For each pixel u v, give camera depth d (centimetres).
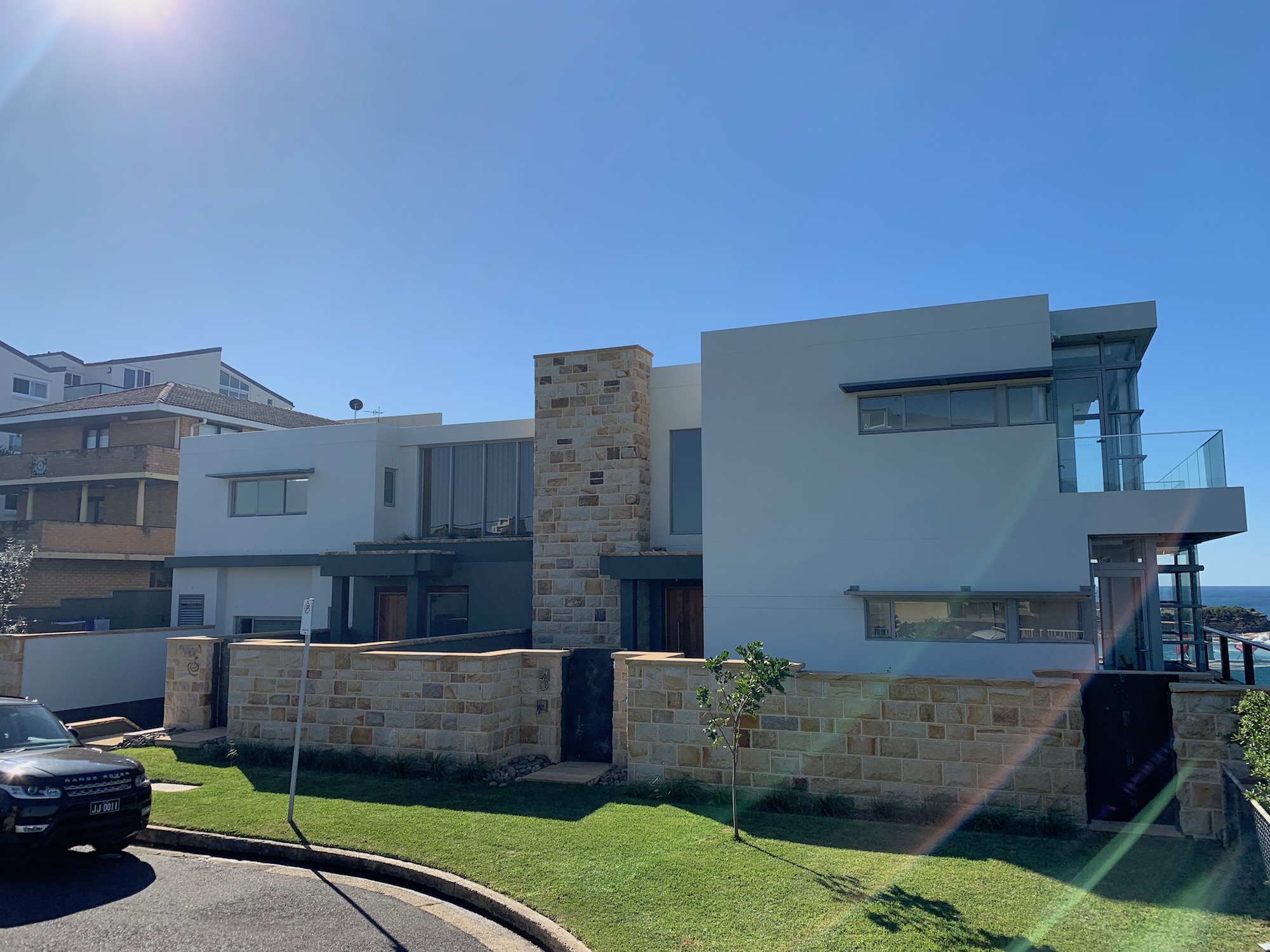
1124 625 1589
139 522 3259
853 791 1084
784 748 1121
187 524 2495
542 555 1988
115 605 2853
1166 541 1681
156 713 2184
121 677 2105
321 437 2344
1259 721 790
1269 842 759
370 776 1305
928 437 1627
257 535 2398
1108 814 1022
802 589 1670
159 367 4803
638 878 825
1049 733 1020
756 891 786
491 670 1325
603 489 1956
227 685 1672
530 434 2192
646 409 2003
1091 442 1548
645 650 1920
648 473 1991
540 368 2036
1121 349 1647
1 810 859
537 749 1384
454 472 2292
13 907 795
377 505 2261
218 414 3400
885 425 1659
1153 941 668
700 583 1944
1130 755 1023
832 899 762
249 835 996
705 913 740
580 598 1950
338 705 1409
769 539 1700
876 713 1084
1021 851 904
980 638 1566
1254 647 1253
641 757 1199
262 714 1468
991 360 1597
